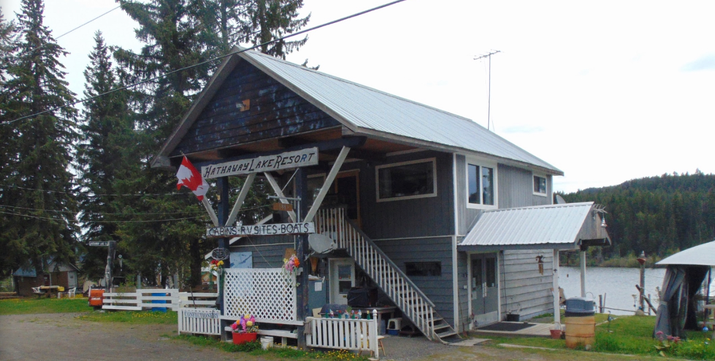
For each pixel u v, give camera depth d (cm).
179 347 1352
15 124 3275
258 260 1883
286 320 1289
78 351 1297
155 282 3272
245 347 1297
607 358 1143
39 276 3497
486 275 1683
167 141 1532
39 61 3378
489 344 1346
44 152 3312
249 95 1408
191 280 2762
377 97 1806
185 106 2494
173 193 2575
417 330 1475
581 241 1422
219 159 1507
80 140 3638
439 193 1561
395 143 1390
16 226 3219
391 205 1652
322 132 1307
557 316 1408
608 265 5716
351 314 1295
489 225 1575
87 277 3869
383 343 1359
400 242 1622
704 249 1474
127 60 2622
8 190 3266
